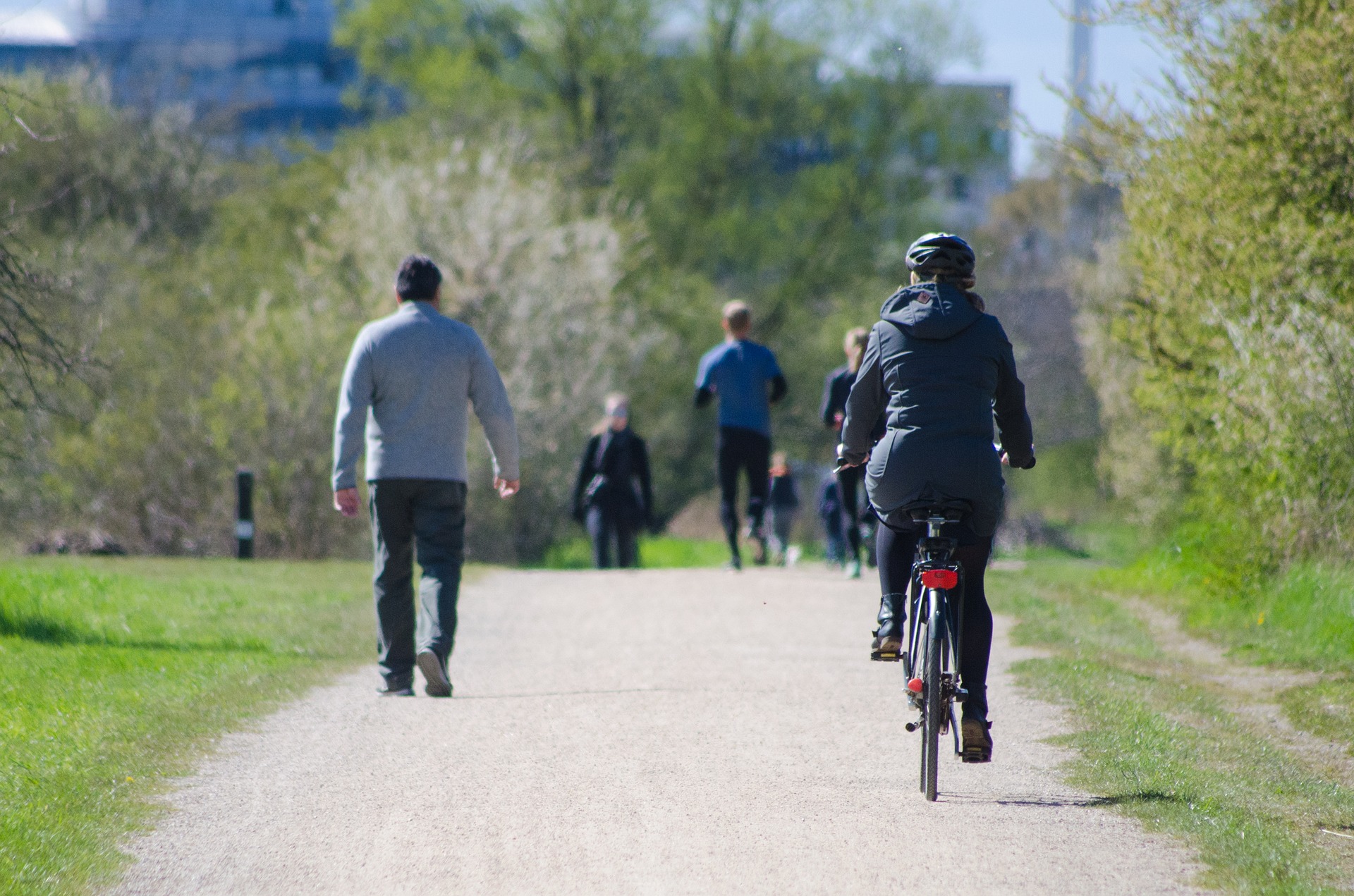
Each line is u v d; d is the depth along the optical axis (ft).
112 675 102.58
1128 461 260.83
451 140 400.06
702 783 73.67
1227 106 144.36
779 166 522.47
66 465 285.43
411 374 98.68
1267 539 138.21
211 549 303.68
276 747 81.97
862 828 64.95
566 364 363.15
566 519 379.55
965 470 68.49
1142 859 60.08
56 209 374.84
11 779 71.67
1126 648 122.21
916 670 72.64
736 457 180.86
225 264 367.86
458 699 98.02
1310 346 131.54
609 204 450.71
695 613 144.05
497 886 57.06
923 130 502.79
